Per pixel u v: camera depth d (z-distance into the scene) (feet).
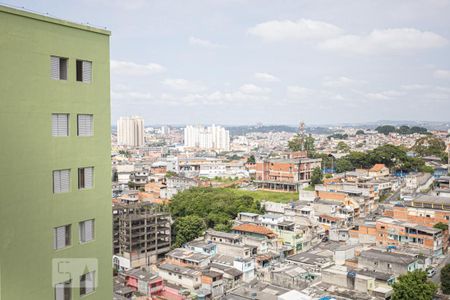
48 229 76.07
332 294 256.32
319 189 516.73
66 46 78.18
